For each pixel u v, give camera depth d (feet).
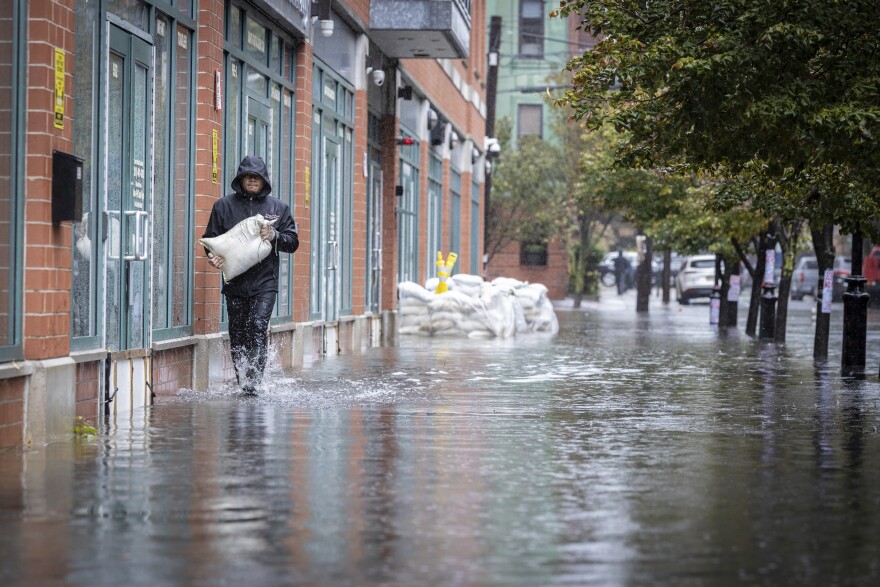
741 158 85.15
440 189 222.07
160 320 86.48
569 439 67.05
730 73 77.71
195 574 37.86
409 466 57.26
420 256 197.06
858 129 77.36
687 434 69.82
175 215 89.76
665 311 302.25
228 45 99.30
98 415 72.90
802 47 77.25
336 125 138.92
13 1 63.05
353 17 139.33
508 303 177.47
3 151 63.05
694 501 49.65
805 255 445.37
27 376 62.85
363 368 114.01
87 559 39.47
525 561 39.68
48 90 64.23
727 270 221.46
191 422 72.02
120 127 78.59
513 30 398.42
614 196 197.26
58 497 48.93
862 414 81.05
